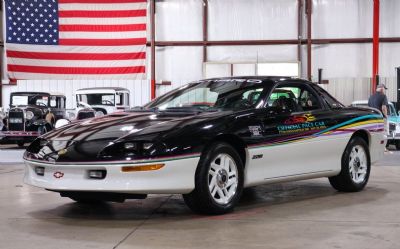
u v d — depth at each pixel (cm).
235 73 1934
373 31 1773
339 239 400
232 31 1931
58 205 554
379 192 637
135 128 471
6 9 1823
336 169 613
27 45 1844
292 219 475
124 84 1938
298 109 576
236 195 504
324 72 1894
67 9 1858
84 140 468
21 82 1958
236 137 501
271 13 1919
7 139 1549
